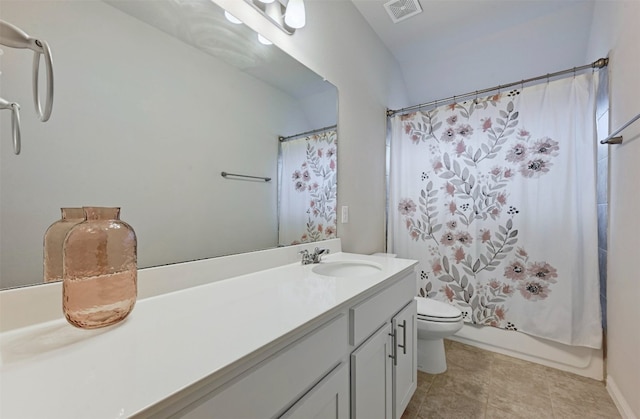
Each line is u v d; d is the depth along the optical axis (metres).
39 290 0.67
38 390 0.42
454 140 2.17
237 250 1.21
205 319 0.71
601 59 1.68
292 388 0.67
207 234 1.09
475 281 2.10
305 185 1.57
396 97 2.67
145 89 0.91
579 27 2.03
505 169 1.98
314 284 1.03
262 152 1.33
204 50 1.08
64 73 0.73
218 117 1.14
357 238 2.00
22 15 0.67
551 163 1.84
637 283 1.28
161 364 0.50
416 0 1.90
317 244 1.60
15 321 0.63
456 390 1.66
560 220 1.81
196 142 1.06
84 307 0.63
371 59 2.19
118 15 0.84
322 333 0.77
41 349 0.55
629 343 1.37
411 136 2.36
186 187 1.03
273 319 0.71
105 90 0.81
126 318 0.70
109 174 0.82
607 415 1.45
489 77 2.53
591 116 1.73
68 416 0.37
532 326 1.91
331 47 1.73
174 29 0.99
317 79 1.63
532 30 2.14
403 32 2.23
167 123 0.97
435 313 1.75
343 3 1.85
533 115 1.89
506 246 1.99
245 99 1.25
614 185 1.55
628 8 1.36
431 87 2.80
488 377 1.79
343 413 0.86
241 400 0.55
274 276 1.16
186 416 0.46
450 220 2.19
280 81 1.41
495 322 2.04
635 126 1.29
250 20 1.24
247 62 1.25
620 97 1.47
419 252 2.31
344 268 1.50
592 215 1.72
